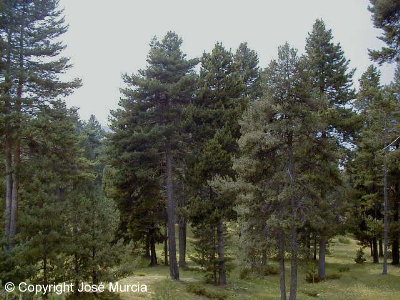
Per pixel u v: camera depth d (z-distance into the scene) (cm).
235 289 2595
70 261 1980
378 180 3503
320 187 2309
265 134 1936
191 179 2620
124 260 2088
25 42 2230
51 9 2300
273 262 3653
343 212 3084
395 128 2356
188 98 2927
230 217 2503
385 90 2673
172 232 2773
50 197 1858
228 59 2922
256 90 4025
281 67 1978
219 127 2731
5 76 2023
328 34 3108
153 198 3008
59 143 2244
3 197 2367
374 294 2536
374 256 3803
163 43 3128
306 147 2000
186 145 2900
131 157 2688
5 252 1517
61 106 2281
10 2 2198
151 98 2872
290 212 1972
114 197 3177
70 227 1970
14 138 2031
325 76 3055
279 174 1955
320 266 3069
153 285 2495
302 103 1998
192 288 2402
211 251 2609
